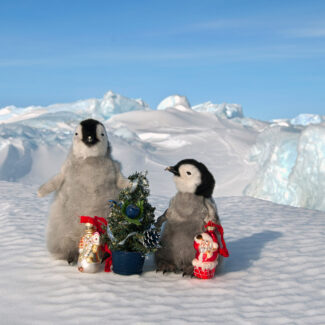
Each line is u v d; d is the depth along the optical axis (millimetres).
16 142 15172
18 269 1712
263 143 10625
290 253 1944
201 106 40781
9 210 2705
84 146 1686
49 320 1387
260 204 3199
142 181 1674
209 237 1626
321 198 6621
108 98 34500
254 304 1491
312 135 6793
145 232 1637
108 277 1650
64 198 1703
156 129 25750
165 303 1487
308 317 1418
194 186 1624
